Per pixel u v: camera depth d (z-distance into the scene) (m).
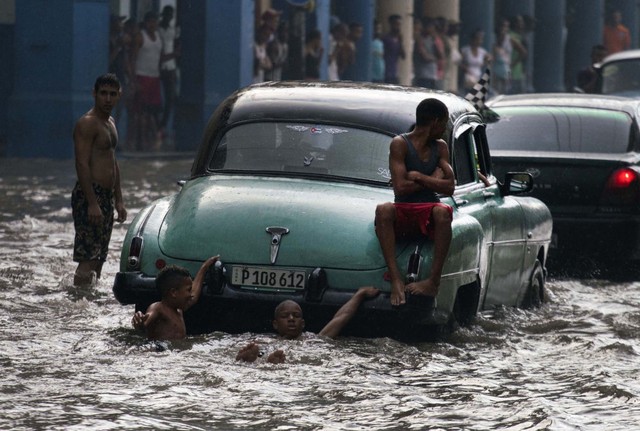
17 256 25.12
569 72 96.94
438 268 17.06
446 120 17.78
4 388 13.68
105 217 22.12
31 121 54.00
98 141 22.00
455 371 15.62
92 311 19.20
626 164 27.17
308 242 17.27
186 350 15.95
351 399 13.76
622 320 20.50
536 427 12.77
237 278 17.27
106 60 55.09
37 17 53.84
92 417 12.53
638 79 47.56
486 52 81.69
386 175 18.62
